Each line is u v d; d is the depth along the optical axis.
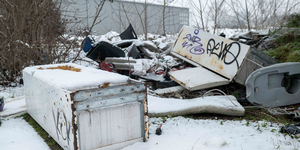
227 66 7.02
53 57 8.92
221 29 15.64
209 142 3.85
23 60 8.66
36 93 4.71
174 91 7.01
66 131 3.56
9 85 8.35
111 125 3.68
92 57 8.53
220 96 6.34
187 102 5.92
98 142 3.60
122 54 8.45
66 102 3.42
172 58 9.61
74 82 3.58
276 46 9.50
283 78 6.49
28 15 8.48
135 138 3.94
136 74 7.81
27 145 4.08
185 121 5.22
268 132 4.41
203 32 8.24
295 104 6.43
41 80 4.35
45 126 4.46
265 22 15.51
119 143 3.77
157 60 8.80
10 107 5.92
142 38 14.30
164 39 12.88
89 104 3.43
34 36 8.65
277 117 5.62
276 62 7.27
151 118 5.44
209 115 5.76
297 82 6.35
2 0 8.38
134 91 3.79
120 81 3.74
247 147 3.74
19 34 8.16
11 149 3.92
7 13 8.30
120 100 3.69
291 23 10.34
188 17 20.81
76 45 9.64
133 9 17.58
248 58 6.92
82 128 3.44
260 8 15.42
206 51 7.88
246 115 5.77
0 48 8.06
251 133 4.39
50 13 9.22
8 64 8.45
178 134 4.39
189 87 6.51
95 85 3.60
